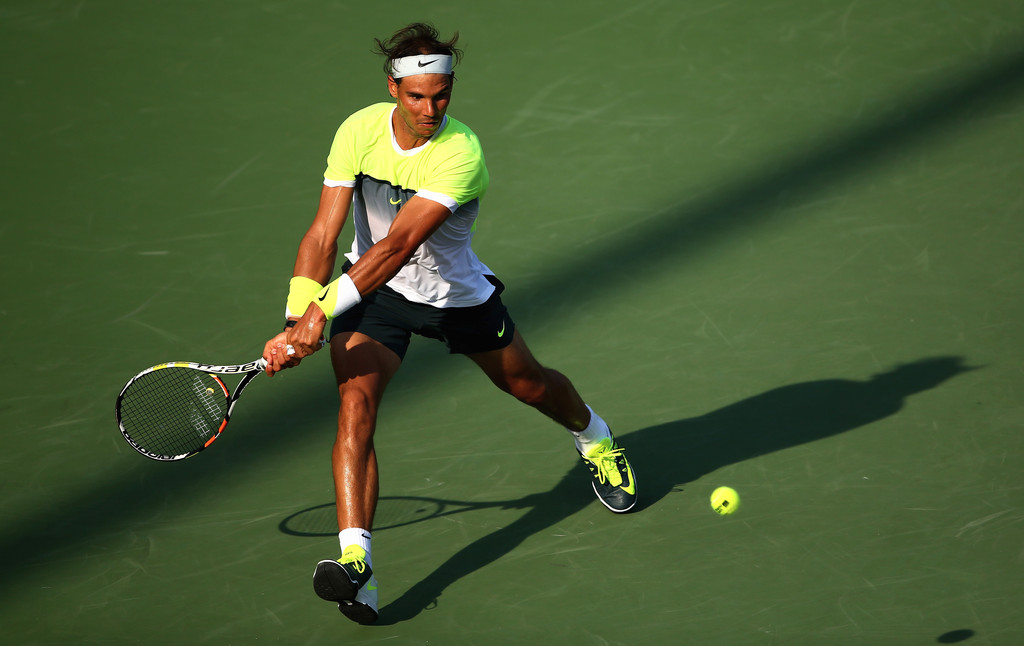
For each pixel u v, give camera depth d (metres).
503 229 23.58
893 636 13.17
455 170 12.82
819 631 13.32
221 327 20.42
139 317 20.70
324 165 25.88
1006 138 26.03
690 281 21.55
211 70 29.31
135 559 14.93
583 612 13.83
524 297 21.33
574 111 27.83
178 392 18.36
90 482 16.44
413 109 12.47
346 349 13.49
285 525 15.57
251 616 13.89
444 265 13.51
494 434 17.53
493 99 28.28
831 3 32.03
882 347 19.25
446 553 15.00
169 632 13.62
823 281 21.31
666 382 18.66
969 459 16.38
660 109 27.83
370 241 13.96
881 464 16.38
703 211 23.92
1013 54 29.39
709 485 16.19
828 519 15.34
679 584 14.27
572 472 16.67
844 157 25.66
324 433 17.62
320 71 29.25
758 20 31.34
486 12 31.75
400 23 31.23
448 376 19.06
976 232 22.66
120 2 32.19
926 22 30.98
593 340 19.91
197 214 24.11
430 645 13.32
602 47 30.33
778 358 19.12
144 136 26.83
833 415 17.56
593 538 15.23
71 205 24.31
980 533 14.88
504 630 13.55
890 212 23.50
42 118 27.36
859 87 28.39
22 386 18.69
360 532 12.78
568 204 24.38
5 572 14.67
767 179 24.98
